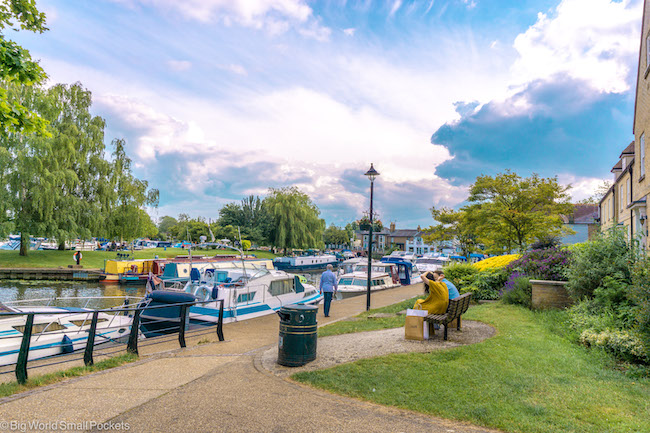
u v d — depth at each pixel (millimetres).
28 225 38469
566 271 12008
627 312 9023
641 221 16969
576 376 6621
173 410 5277
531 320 11016
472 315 11883
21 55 8227
